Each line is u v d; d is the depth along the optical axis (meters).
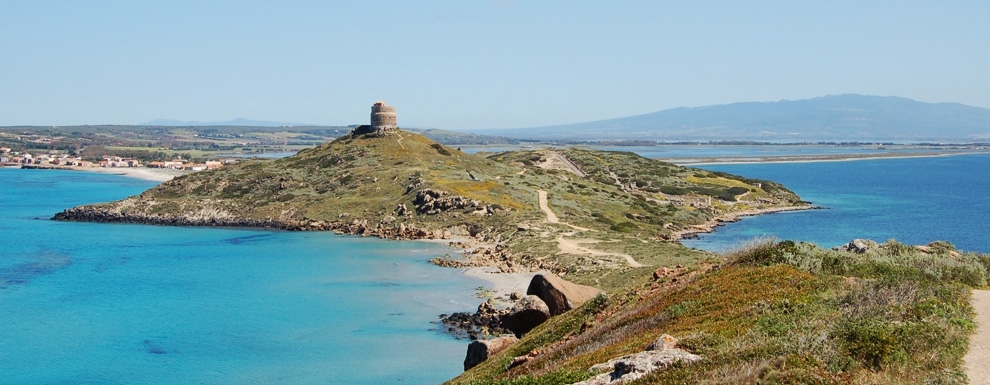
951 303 24.19
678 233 128.50
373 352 56.97
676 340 22.62
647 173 194.75
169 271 90.25
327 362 54.78
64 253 104.12
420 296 75.31
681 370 18.94
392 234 117.19
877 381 18.03
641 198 159.62
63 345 59.38
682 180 188.88
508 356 34.88
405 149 167.00
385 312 69.00
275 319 66.94
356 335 61.53
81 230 128.38
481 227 115.81
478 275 85.62
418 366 53.75
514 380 23.94
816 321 23.53
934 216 156.00
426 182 135.50
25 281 84.31
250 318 67.31
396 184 141.12
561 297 42.56
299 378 51.44
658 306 31.38
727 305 28.14
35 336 61.84
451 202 125.12
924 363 19.12
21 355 56.75
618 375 20.25
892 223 143.75
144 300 74.75
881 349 19.66
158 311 70.19
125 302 73.94
